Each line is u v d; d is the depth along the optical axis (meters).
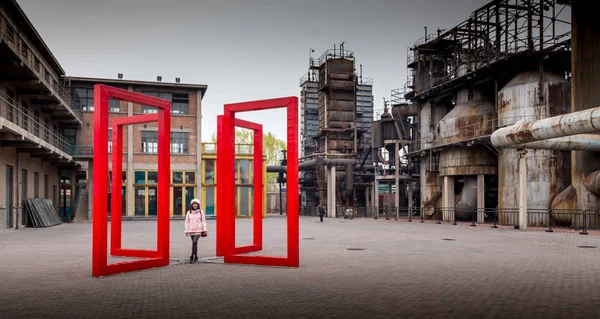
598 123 21.89
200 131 46.94
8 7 27.89
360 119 69.75
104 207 11.12
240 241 20.86
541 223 32.91
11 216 30.94
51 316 7.13
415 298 8.39
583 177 30.23
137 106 46.03
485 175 40.22
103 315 7.19
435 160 44.06
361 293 8.88
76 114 44.25
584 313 7.23
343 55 59.31
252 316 7.11
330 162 50.84
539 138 25.28
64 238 22.69
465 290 9.12
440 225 33.59
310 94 69.75
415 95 47.91
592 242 19.50
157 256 12.86
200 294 8.84
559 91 33.69
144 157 45.22
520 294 8.71
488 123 38.34
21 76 30.62
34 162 36.41
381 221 40.53
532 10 34.88
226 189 13.49
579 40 30.70
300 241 20.33
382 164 52.22
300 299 8.35
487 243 19.19
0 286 9.72
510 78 38.53
